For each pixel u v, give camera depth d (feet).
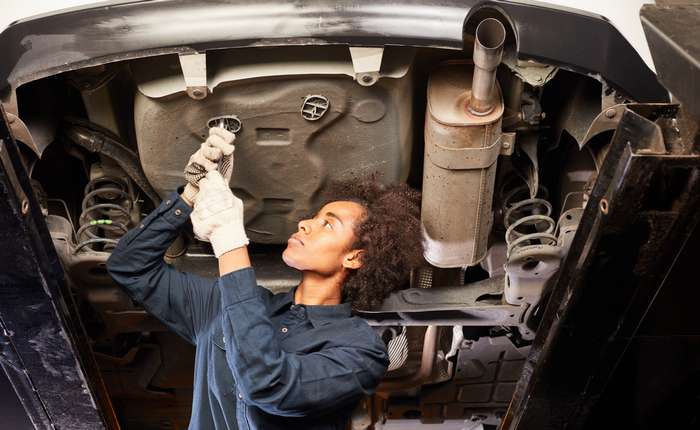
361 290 9.55
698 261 9.68
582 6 9.21
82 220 10.19
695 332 10.50
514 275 10.01
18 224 8.23
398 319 10.55
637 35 9.21
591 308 9.41
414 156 10.55
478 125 9.23
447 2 8.98
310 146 9.75
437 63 9.73
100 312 10.57
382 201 9.69
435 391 12.17
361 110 9.49
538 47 8.99
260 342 8.36
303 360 8.66
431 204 9.86
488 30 8.66
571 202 10.19
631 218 8.42
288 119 9.53
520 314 10.53
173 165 9.86
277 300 9.47
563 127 9.93
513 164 10.27
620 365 11.02
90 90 9.59
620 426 11.88
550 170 10.68
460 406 12.38
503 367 11.69
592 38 9.08
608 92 9.23
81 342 9.62
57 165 10.62
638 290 9.20
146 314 10.61
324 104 9.43
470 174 9.52
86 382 9.84
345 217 9.49
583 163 10.29
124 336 11.50
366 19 8.94
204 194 8.82
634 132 8.00
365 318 10.53
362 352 8.97
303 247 9.40
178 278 9.43
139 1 9.08
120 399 12.47
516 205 10.06
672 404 11.55
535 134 9.95
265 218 10.41
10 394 10.61
